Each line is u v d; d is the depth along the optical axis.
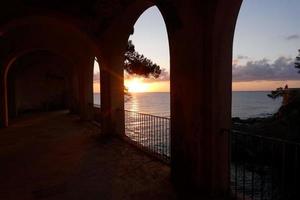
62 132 9.76
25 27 10.12
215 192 3.73
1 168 5.35
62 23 7.81
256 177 7.52
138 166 5.22
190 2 3.69
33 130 10.39
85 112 12.88
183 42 3.96
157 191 3.95
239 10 3.58
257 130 15.32
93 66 12.78
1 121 11.30
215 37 3.51
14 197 3.91
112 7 6.49
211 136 3.64
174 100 4.26
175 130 4.27
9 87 15.29
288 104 16.70
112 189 4.08
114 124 8.50
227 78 3.67
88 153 6.41
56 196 3.89
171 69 4.29
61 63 17.34
